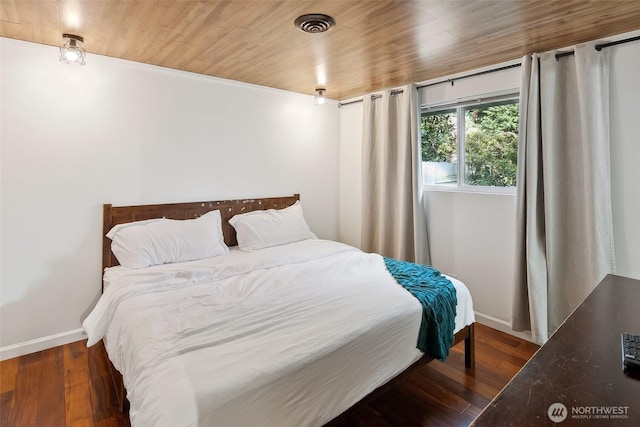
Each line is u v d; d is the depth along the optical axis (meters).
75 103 2.51
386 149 3.54
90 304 2.65
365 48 2.40
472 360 2.27
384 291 2.00
